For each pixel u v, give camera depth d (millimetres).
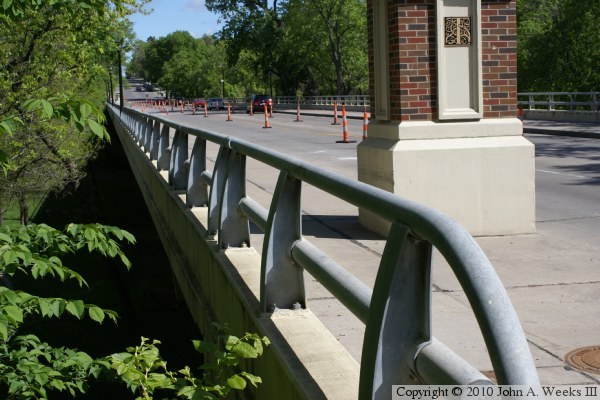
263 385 4281
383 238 8539
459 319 5246
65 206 41062
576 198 11867
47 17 18484
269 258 4418
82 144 26703
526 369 1570
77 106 4129
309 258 3812
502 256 7418
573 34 63625
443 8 8477
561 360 4363
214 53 161625
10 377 4586
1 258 4531
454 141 8516
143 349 4160
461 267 1784
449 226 1968
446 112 8516
